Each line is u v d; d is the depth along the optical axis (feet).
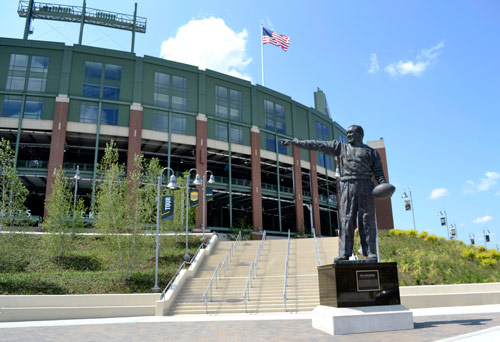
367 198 38.81
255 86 182.39
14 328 46.44
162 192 112.06
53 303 58.65
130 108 150.82
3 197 78.64
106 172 86.22
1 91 139.03
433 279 70.28
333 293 35.68
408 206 134.41
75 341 35.58
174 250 100.01
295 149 190.29
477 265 80.12
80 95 146.00
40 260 84.12
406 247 86.33
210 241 103.65
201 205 154.30
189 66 166.61
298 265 80.69
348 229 38.65
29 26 164.25
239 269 80.43
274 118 187.21
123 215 82.64
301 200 184.03
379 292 35.53
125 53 155.74
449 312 51.70
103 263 79.66
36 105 140.77
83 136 147.13
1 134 144.56
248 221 203.62
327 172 205.57
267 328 40.60
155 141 155.94
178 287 66.95
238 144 171.73
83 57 150.10
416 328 34.99
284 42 191.62
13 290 64.34
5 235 77.61
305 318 49.62
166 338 36.27
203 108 164.86
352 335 32.27
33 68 144.05
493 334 29.45
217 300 62.90
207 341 33.68
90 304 59.52
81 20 166.71
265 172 197.98
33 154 170.09
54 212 90.17
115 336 38.47
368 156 39.50
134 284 70.95
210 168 193.47
